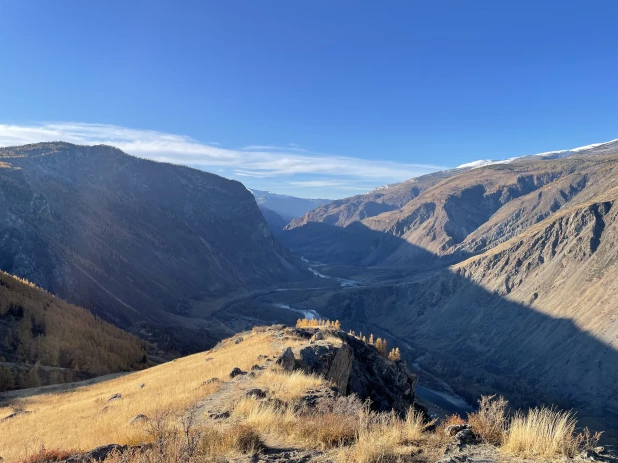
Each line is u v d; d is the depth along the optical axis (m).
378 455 7.66
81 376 72.75
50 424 22.19
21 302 86.19
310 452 8.99
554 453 6.86
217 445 9.30
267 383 20.52
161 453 8.59
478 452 7.35
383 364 50.12
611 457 6.62
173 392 22.86
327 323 61.78
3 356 70.88
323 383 19.55
